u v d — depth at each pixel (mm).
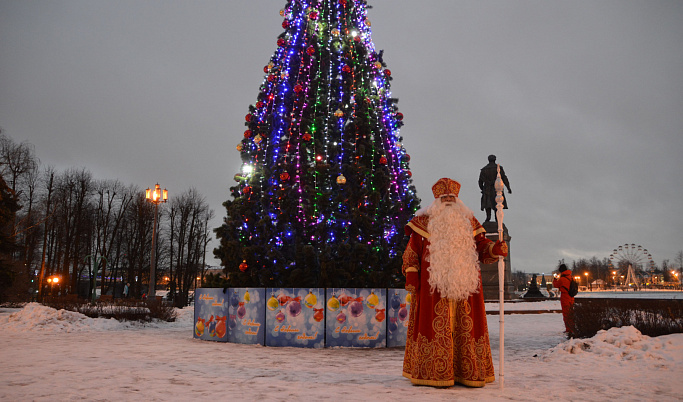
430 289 5566
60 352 8305
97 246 48375
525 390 5148
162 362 7133
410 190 11477
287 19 12195
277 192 10227
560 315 19875
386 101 11828
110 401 4469
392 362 7387
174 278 49438
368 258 9867
